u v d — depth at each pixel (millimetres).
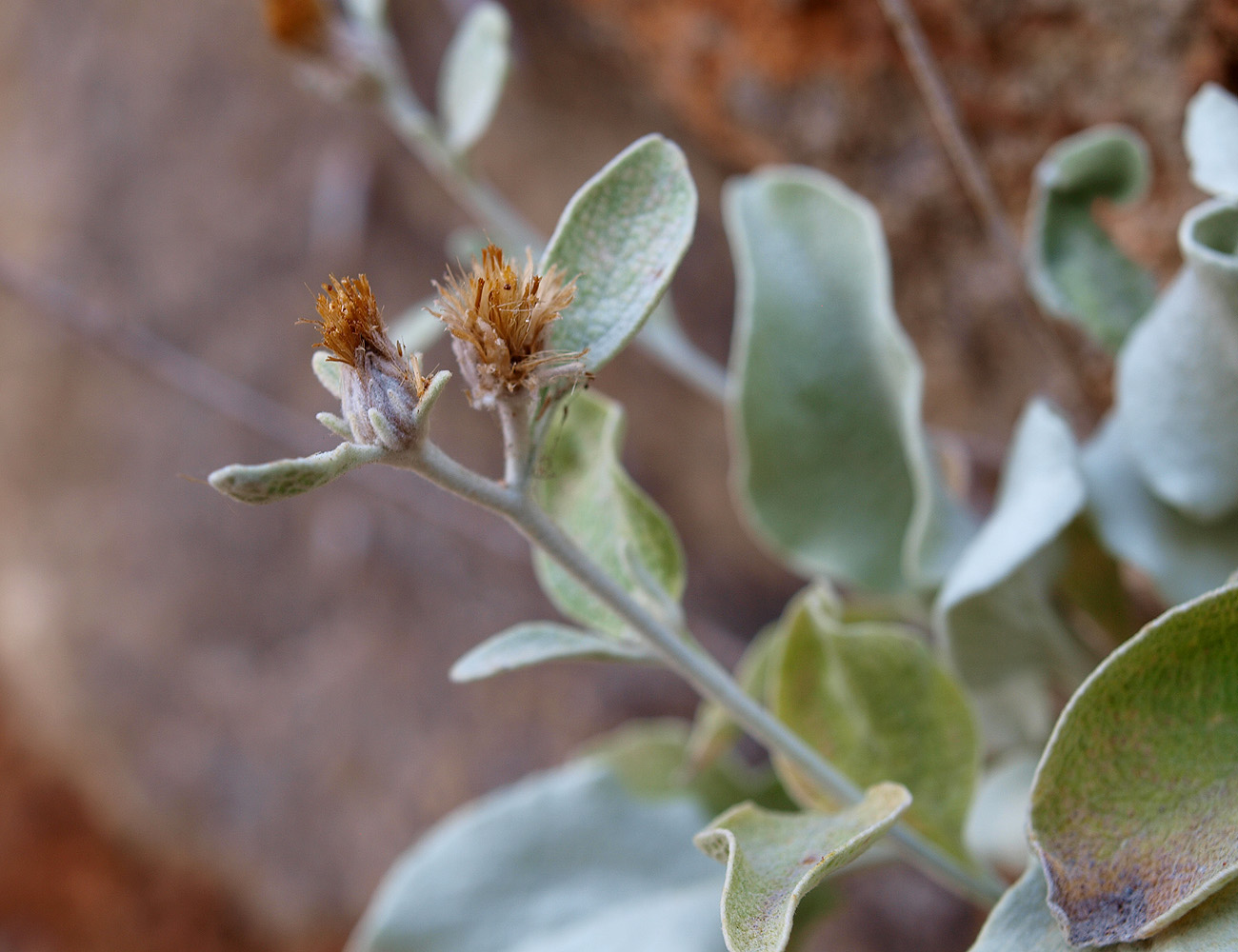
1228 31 335
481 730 668
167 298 696
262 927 737
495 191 568
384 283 635
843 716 307
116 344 565
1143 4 344
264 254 672
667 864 350
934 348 452
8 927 824
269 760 725
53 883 811
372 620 696
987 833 330
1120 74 353
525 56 507
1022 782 331
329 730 705
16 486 769
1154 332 303
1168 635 256
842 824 269
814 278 338
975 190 331
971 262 416
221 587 732
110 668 764
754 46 408
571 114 523
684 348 374
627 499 288
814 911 349
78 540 760
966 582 304
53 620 772
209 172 687
